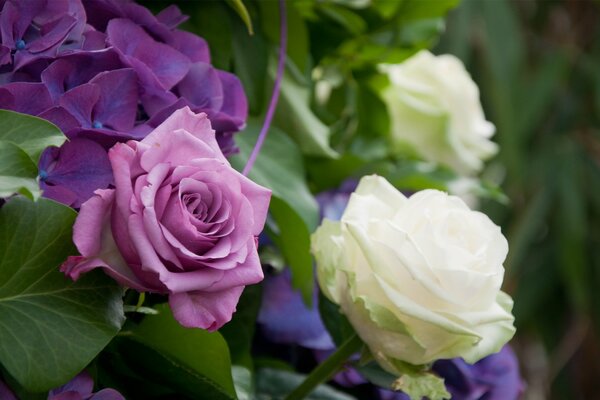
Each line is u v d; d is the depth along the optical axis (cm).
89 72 60
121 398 59
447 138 99
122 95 60
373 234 62
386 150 96
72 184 58
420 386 63
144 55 63
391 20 90
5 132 54
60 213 55
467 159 101
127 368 66
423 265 61
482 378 83
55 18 59
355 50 91
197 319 53
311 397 78
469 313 61
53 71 58
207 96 65
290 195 76
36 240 54
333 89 99
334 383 82
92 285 55
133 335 63
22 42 58
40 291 55
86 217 52
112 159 52
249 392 70
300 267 74
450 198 65
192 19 75
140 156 53
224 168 54
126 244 52
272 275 80
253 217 54
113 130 59
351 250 63
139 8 64
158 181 53
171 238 52
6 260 54
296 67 83
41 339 54
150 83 61
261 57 78
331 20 89
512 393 84
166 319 63
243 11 67
